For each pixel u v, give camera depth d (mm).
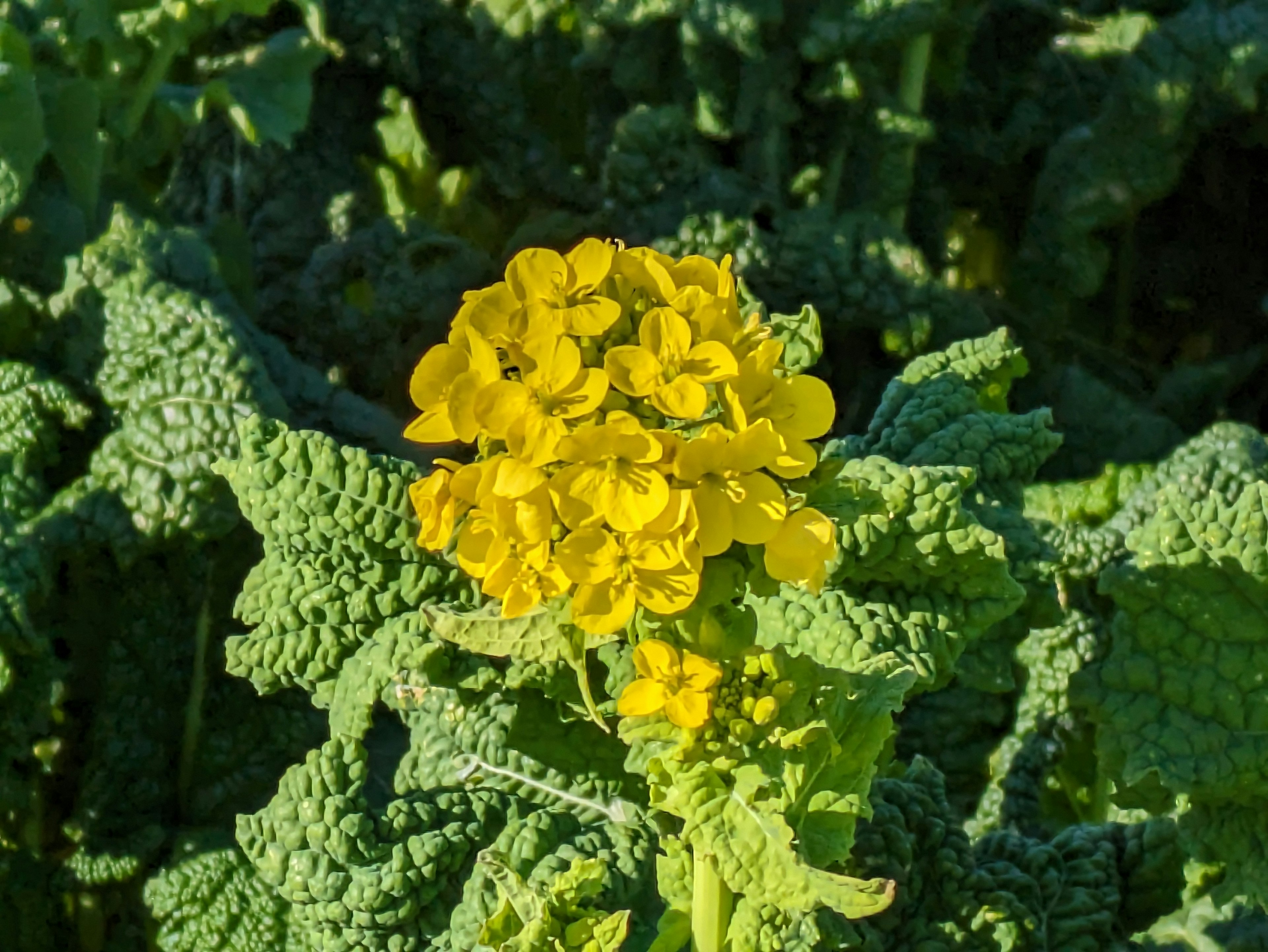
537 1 635
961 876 358
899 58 639
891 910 351
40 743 492
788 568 219
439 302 617
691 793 237
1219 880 436
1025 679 490
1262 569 369
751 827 234
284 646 343
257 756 503
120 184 588
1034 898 364
